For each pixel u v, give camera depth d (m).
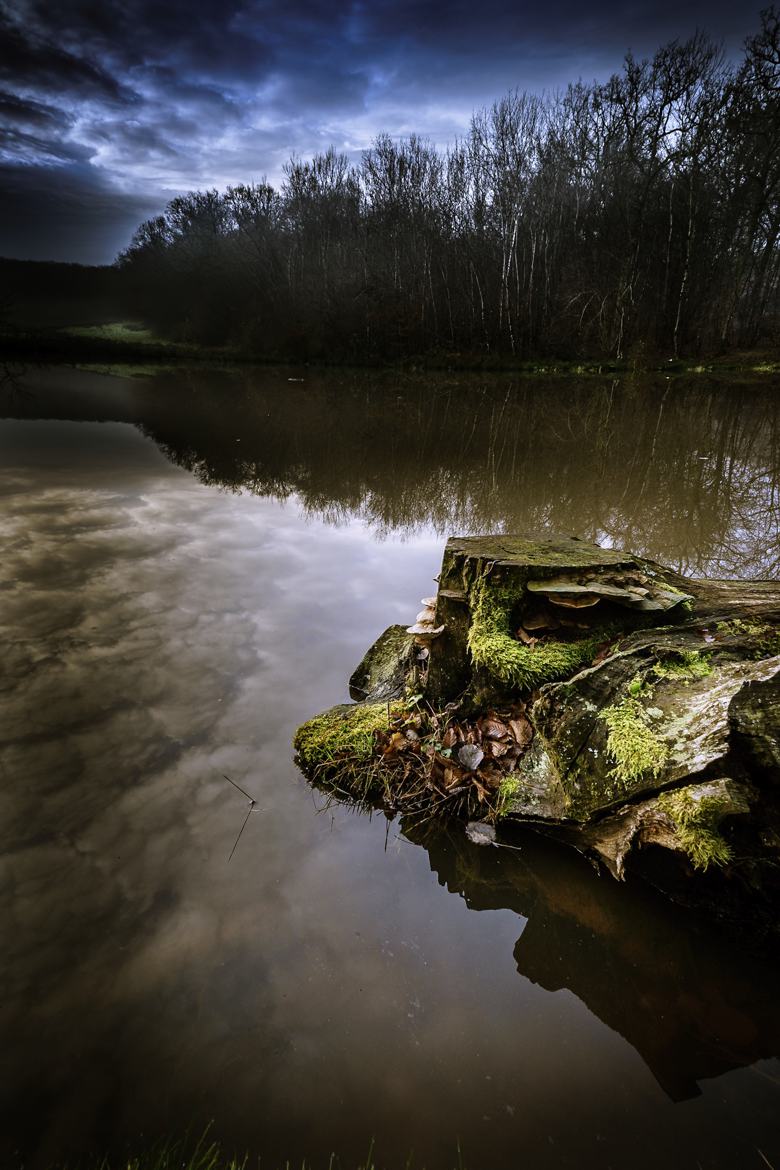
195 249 49.78
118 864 2.28
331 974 1.94
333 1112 1.57
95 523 6.36
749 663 2.71
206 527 6.36
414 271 36.69
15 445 10.48
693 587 3.46
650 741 2.52
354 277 37.09
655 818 2.33
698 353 32.38
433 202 36.69
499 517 6.96
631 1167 1.47
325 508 7.26
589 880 2.47
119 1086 1.59
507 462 10.13
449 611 3.38
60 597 4.53
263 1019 1.78
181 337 46.66
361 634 4.13
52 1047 1.66
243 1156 1.46
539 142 34.19
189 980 1.87
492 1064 1.71
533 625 3.20
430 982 1.95
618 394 20.88
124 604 4.46
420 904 2.27
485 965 2.03
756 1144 1.53
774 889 2.18
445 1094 1.63
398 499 7.76
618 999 1.95
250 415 15.25
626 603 3.02
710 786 2.25
